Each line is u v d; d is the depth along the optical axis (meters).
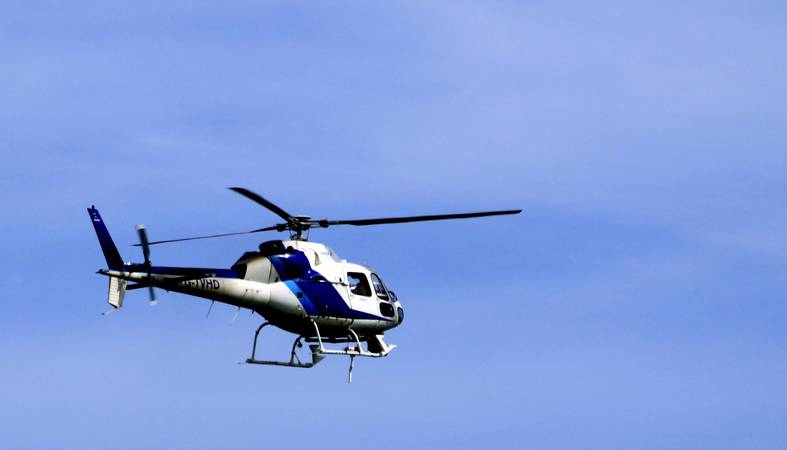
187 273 101.12
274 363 111.06
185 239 103.19
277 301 107.62
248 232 109.94
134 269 99.12
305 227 111.88
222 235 106.44
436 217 106.44
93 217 98.38
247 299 105.62
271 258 108.12
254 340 111.25
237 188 103.94
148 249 99.12
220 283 103.75
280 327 111.12
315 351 112.69
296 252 110.06
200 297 103.75
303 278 109.81
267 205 107.31
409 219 107.19
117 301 99.06
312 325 111.06
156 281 99.88
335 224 110.00
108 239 98.38
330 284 111.88
